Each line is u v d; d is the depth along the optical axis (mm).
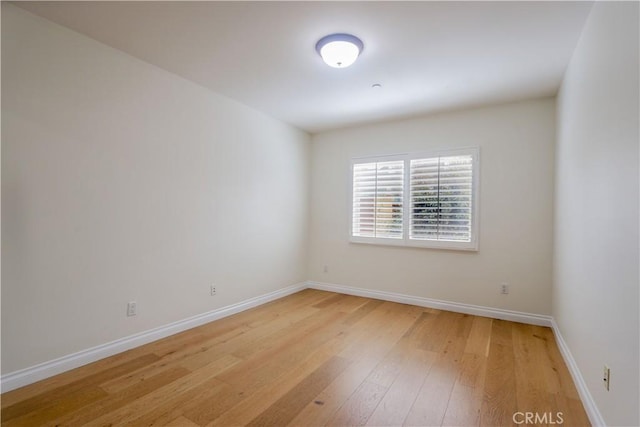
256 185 3908
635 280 1261
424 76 2893
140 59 2650
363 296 4414
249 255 3820
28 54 2033
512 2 1873
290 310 3768
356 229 4480
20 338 2021
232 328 3154
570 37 2229
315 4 1919
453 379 2207
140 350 2605
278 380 2176
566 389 2088
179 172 2986
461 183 3756
